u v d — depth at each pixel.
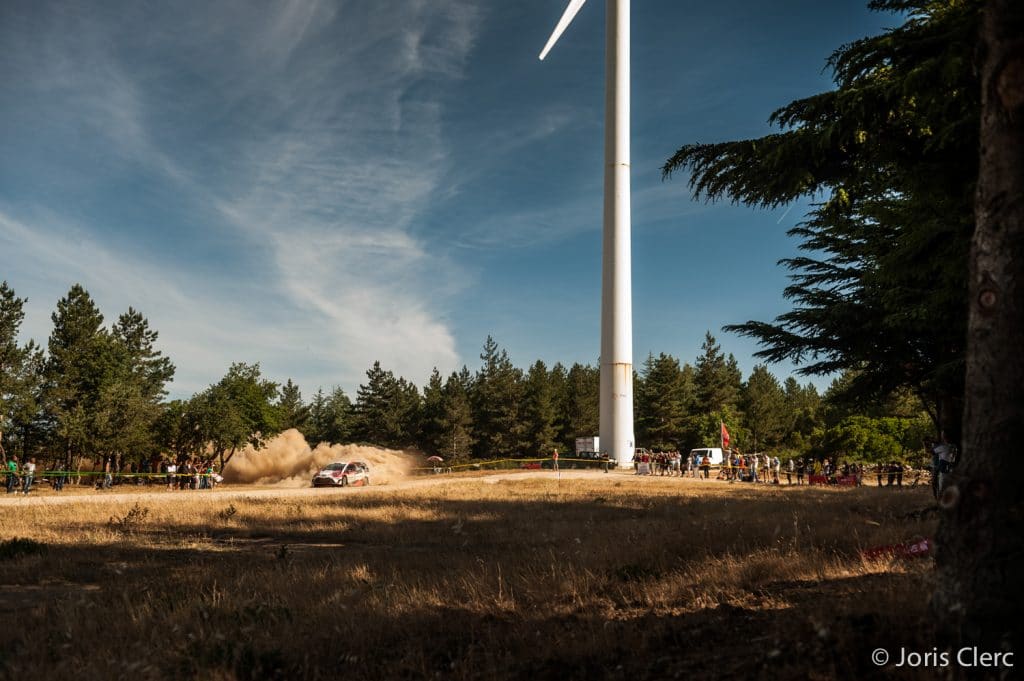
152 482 53.66
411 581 9.39
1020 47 4.72
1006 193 4.70
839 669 4.38
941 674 4.04
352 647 6.46
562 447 98.44
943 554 4.70
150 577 10.78
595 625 6.53
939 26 10.04
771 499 25.41
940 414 19.31
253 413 53.50
